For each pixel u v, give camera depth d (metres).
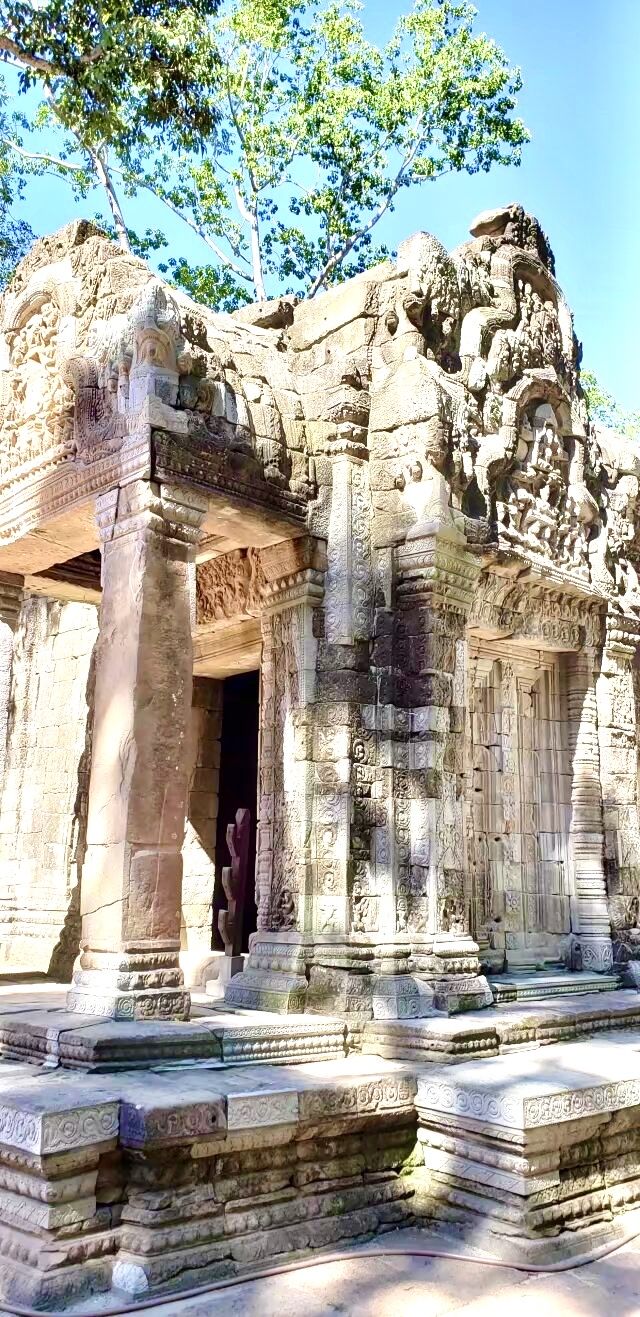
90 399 9.26
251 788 13.95
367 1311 5.76
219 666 12.84
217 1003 9.68
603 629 12.89
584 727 12.53
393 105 21.19
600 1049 8.94
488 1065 8.09
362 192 22.42
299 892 9.44
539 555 11.66
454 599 9.97
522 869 11.91
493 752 11.79
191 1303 5.79
